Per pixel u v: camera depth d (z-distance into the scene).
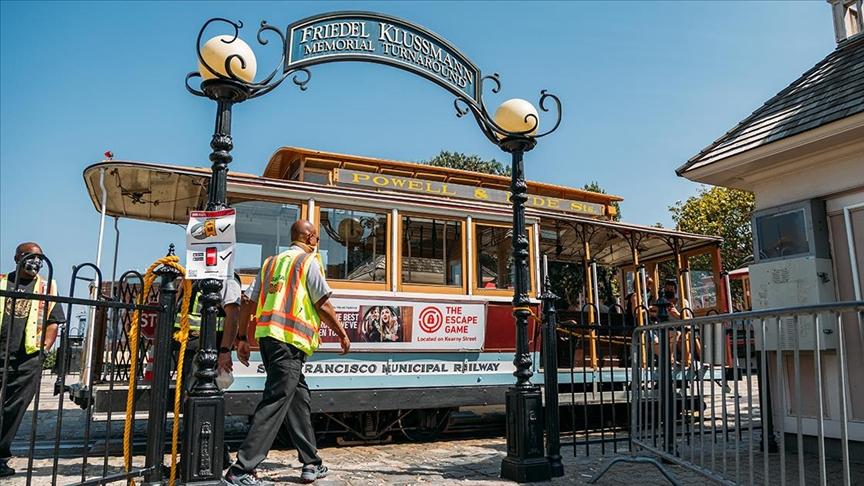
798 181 6.26
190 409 4.01
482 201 8.70
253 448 4.52
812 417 5.94
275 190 6.77
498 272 7.89
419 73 5.36
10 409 5.07
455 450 6.91
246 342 5.12
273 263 4.92
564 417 8.84
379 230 7.25
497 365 7.70
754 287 6.43
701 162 6.66
